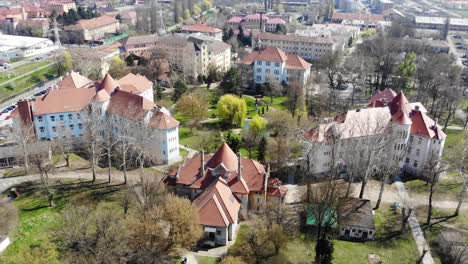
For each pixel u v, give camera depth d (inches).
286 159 5546.3
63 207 4379.9
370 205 4485.7
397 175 5428.2
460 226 4382.4
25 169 5191.9
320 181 5162.4
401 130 5265.8
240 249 3873.0
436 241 4160.9
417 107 5649.6
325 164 5260.8
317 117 6870.1
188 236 3654.0
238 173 4399.6
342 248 4047.7
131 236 3607.3
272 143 5625.0
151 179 4692.4
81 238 3565.5
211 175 4507.9
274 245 3937.0
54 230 3961.6
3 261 3521.2
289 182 5182.1
